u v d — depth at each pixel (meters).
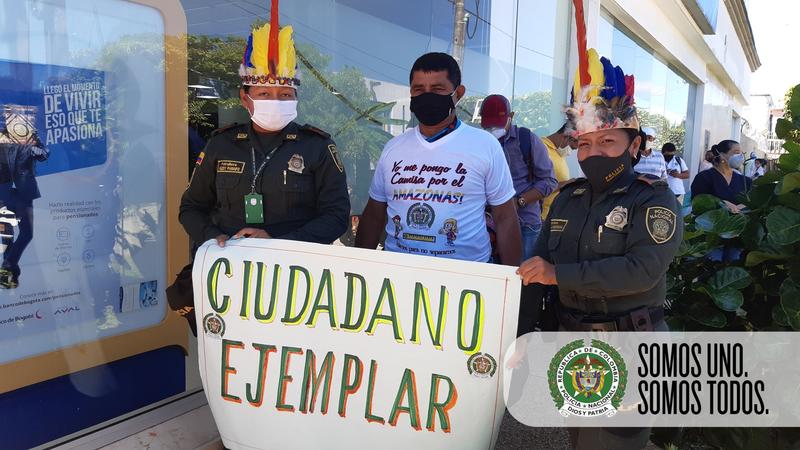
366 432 2.24
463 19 6.19
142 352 3.04
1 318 2.47
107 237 2.84
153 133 3.01
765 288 3.12
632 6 9.78
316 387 2.26
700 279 3.20
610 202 2.02
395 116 5.75
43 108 2.54
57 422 2.70
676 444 3.15
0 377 2.46
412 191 2.54
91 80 2.72
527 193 4.11
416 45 5.93
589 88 1.98
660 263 1.87
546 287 2.37
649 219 1.91
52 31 2.55
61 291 2.67
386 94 5.61
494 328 2.13
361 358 2.23
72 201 2.69
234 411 2.35
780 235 2.70
